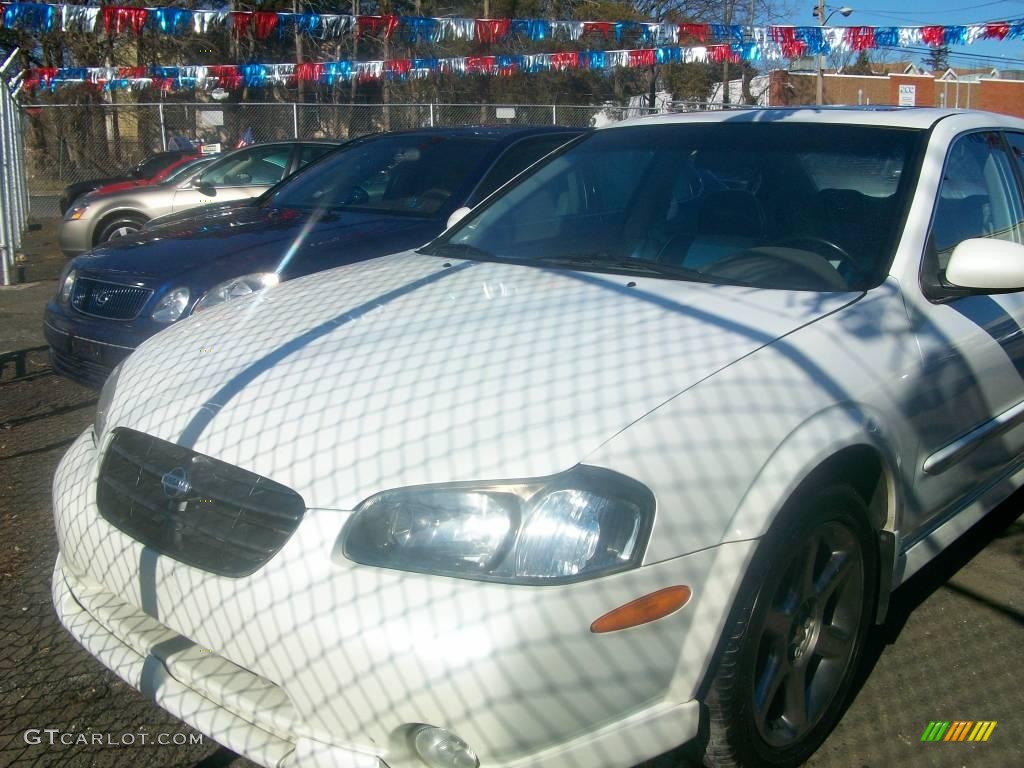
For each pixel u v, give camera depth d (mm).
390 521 2184
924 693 3084
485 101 28781
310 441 2373
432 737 2088
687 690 2219
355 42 25812
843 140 3518
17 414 5895
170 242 5500
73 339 5211
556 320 2766
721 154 3668
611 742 2115
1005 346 3314
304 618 2154
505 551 2105
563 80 29422
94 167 21844
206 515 2439
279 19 10633
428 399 2400
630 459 2184
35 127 21625
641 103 28891
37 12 9852
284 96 28094
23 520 4301
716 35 12461
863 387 2643
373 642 2070
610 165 3875
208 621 2328
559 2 30484
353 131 22375
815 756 2775
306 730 2184
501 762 2037
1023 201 3852
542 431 2236
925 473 2959
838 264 3084
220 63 27156
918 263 3084
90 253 5582
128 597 2561
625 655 2113
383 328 2869
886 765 2742
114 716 2955
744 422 2340
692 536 2191
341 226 5668
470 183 5957
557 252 3588
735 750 2398
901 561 3021
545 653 2029
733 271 3137
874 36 11625
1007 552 4094
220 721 2299
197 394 2709
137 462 2650
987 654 3312
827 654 2746
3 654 3266
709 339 2570
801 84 31234
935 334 2998
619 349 2533
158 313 4961
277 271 5109
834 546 2648
